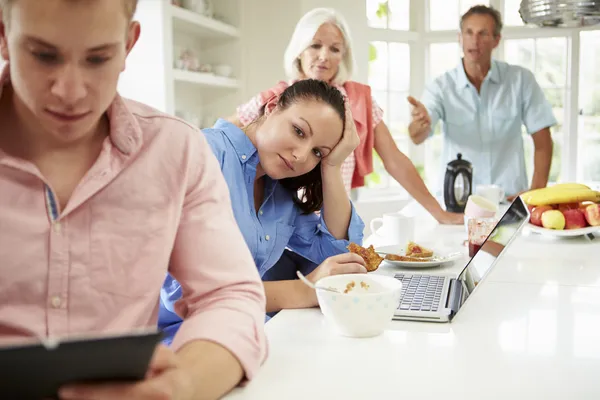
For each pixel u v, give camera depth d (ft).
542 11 9.91
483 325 4.04
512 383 3.02
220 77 13.53
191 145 3.06
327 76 9.17
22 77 2.31
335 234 5.47
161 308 4.36
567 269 5.79
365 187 16.10
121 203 2.82
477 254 4.77
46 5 2.18
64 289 2.71
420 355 3.45
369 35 15.61
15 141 2.71
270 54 14.51
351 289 4.12
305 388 2.94
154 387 2.04
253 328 2.95
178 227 3.08
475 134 12.62
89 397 1.95
